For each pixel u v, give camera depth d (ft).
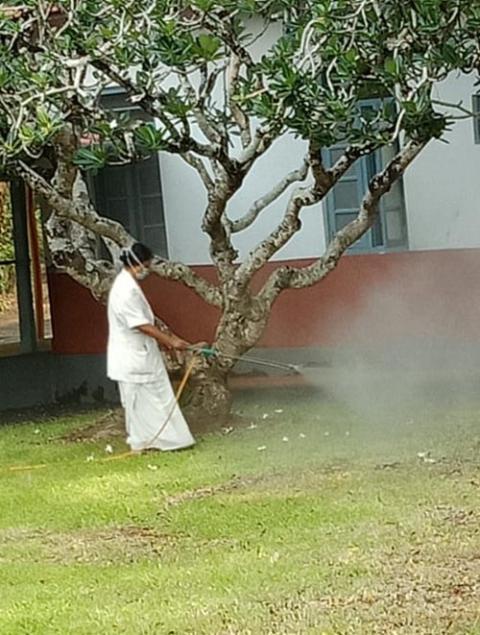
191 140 33.17
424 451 32.45
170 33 31.12
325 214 44.32
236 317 37.37
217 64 40.11
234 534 25.80
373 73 31.37
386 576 22.11
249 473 31.48
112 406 46.26
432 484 28.68
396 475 29.94
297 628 19.81
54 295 48.08
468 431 34.73
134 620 20.72
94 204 47.83
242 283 37.04
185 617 20.70
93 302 47.37
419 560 22.91
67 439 38.81
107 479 31.91
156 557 24.54
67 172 35.70
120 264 36.45
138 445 34.91
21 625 20.89
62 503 29.66
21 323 48.67
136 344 34.42
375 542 24.25
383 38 31.17
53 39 32.78
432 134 32.83
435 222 43.21
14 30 32.65
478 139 42.37
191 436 35.19
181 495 29.66
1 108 32.45
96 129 33.35
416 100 31.14
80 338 47.75
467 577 21.80
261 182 44.80
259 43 42.83
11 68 32.42
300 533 25.36
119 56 31.81
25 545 26.14
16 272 48.47
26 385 47.85
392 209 43.75
